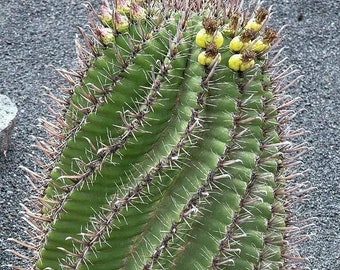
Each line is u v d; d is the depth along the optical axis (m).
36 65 3.51
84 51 1.44
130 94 1.36
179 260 1.39
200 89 1.34
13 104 3.01
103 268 1.42
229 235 1.37
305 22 3.85
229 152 1.36
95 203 1.41
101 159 1.38
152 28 1.37
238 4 1.45
